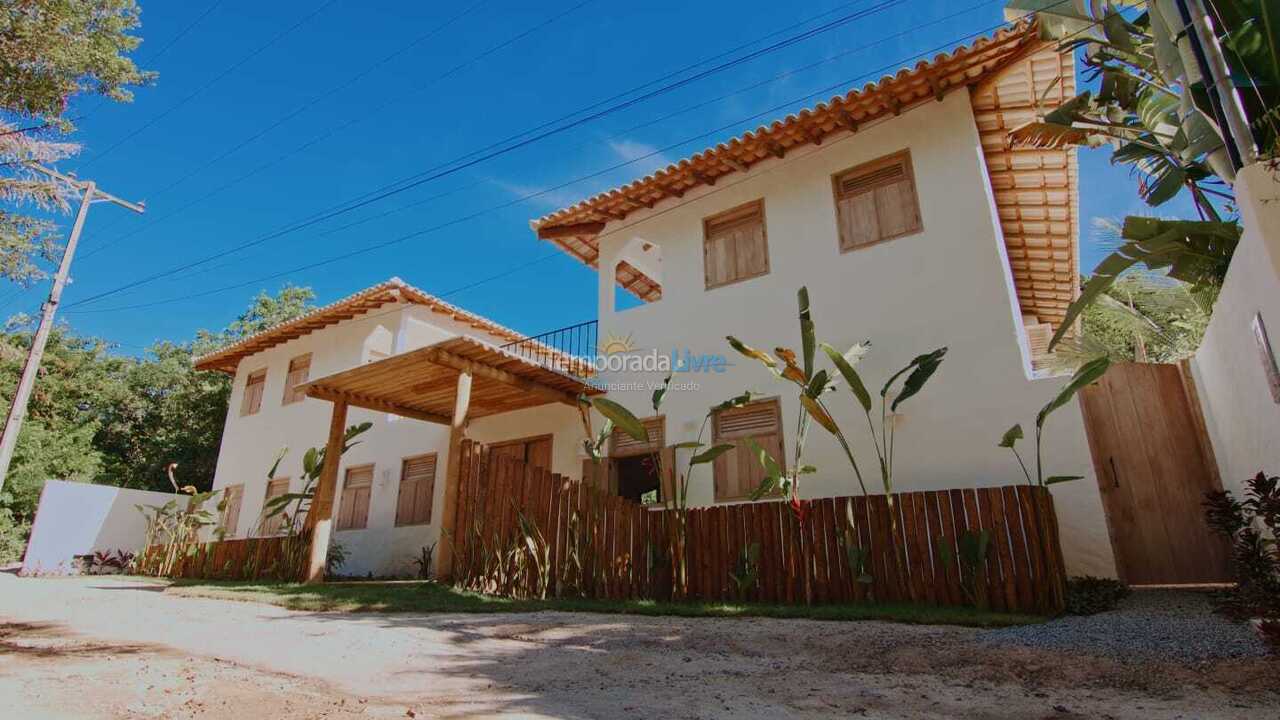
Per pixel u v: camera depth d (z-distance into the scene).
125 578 13.48
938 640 4.65
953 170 8.76
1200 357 6.69
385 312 14.69
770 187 10.29
